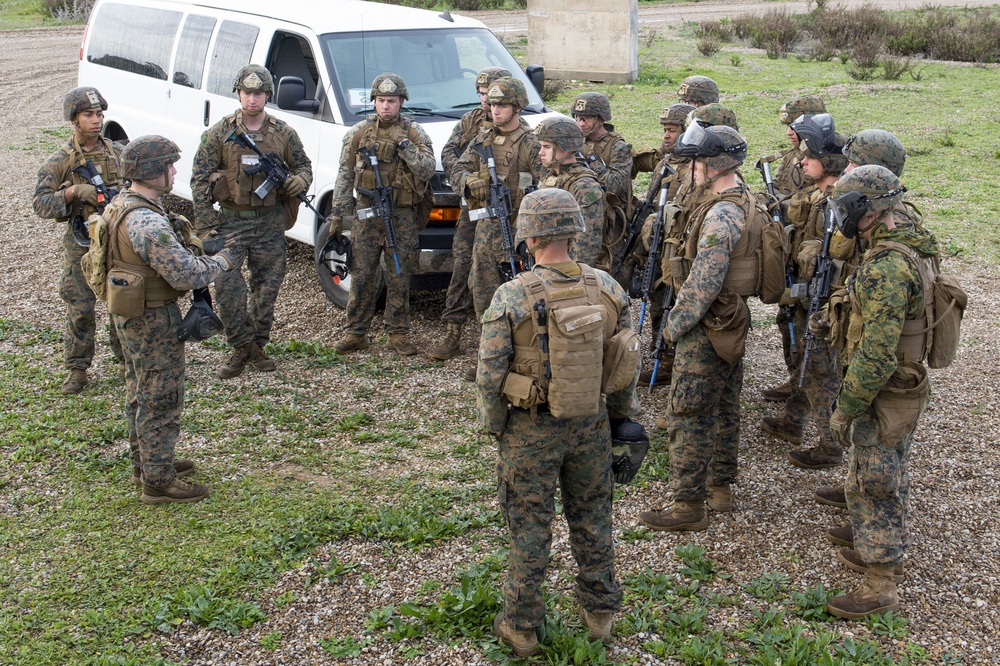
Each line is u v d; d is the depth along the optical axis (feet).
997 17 88.12
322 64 24.06
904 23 81.25
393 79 19.89
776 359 21.85
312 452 17.15
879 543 12.25
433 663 11.51
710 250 13.20
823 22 80.33
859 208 11.69
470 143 19.71
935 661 11.60
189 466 16.20
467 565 13.53
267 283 20.43
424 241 21.86
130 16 31.73
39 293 25.38
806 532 14.52
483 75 20.33
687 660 11.51
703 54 72.33
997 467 16.57
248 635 12.12
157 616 12.34
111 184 18.51
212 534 14.43
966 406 19.11
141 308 14.14
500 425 10.86
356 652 11.71
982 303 24.97
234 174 19.43
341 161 20.57
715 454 14.87
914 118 48.67
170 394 14.80
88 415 18.45
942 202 34.09
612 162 19.69
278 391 19.67
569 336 10.28
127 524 14.74
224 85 26.53
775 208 15.48
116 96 31.60
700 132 13.50
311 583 13.20
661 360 20.18
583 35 60.75
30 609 12.68
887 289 11.52
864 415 12.27
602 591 11.64
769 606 12.66
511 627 11.53
